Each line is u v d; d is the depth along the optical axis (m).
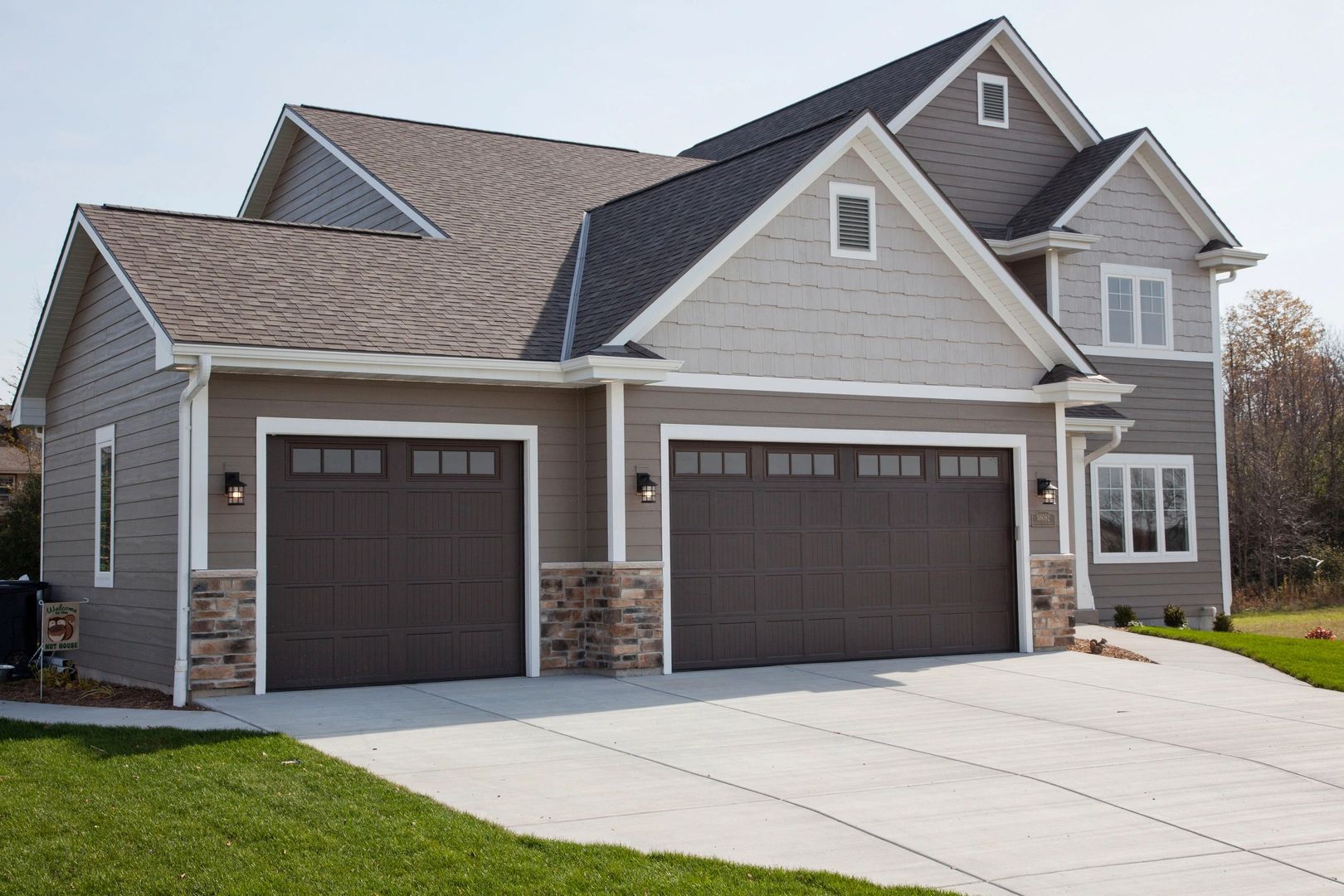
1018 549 16.97
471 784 9.16
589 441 14.70
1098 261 21.98
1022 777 9.62
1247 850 7.82
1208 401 23.03
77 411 16.92
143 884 6.90
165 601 13.30
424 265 15.81
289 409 13.18
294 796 8.55
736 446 15.20
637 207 18.12
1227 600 22.98
